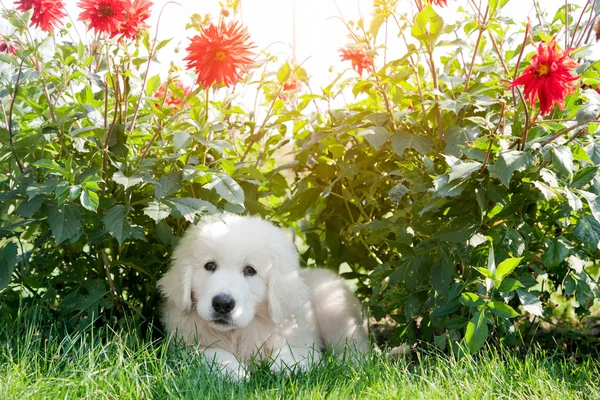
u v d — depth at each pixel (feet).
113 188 9.61
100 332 8.61
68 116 9.25
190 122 9.61
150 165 8.95
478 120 7.95
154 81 9.60
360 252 11.70
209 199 10.20
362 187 11.31
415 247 9.01
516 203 8.28
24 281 9.57
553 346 10.31
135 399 6.91
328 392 7.36
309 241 12.37
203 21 9.70
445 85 10.32
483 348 9.07
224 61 8.81
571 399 7.18
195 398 6.90
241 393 7.20
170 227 10.46
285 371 8.17
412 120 10.17
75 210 8.59
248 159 12.16
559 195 7.83
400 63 9.68
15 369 7.09
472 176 8.36
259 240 8.92
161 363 7.74
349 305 10.46
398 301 9.47
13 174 9.86
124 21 8.70
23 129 9.16
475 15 9.56
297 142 11.69
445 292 8.47
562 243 8.66
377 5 9.62
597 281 9.66
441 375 7.65
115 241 10.03
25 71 8.96
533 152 7.91
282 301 9.02
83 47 9.53
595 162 8.14
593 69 9.37
